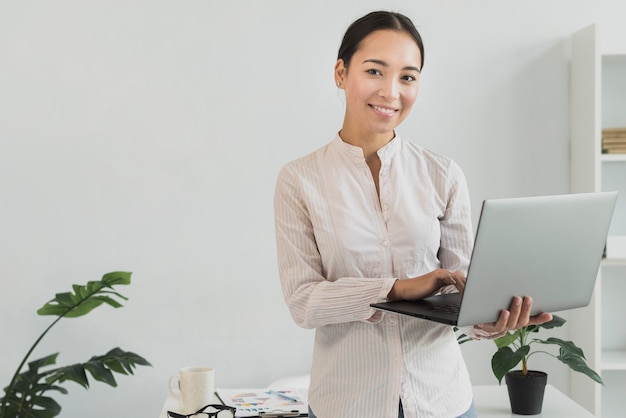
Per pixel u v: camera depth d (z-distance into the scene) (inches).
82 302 106.2
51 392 135.3
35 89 134.0
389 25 63.2
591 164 133.0
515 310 58.1
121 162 135.4
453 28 139.1
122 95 135.2
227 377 137.7
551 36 140.3
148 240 135.9
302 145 137.6
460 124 139.7
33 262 134.4
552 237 58.1
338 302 61.2
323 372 65.3
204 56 135.9
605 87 140.8
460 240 67.7
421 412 62.5
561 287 61.0
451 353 65.6
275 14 136.5
